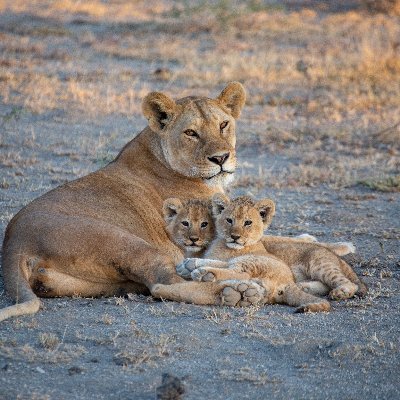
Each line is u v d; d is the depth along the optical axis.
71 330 9.59
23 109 22.78
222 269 10.63
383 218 15.84
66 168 18.62
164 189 12.19
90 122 23.08
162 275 10.59
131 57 33.69
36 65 30.91
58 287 10.63
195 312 10.29
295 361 9.10
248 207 11.41
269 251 11.98
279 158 20.62
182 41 37.66
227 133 12.53
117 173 12.05
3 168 18.38
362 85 28.56
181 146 12.09
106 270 10.67
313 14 46.62
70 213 11.05
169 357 8.96
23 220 10.85
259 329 9.85
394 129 22.19
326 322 10.18
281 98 26.70
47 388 8.12
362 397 8.30
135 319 10.01
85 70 30.50
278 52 35.16
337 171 19.25
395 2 47.50
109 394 8.07
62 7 47.56
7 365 8.52
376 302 11.07
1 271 11.74
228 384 8.42
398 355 9.27
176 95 26.75
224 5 44.03
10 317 9.84
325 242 14.13
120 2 52.38
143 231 11.56
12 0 50.12
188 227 11.60
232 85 12.70
